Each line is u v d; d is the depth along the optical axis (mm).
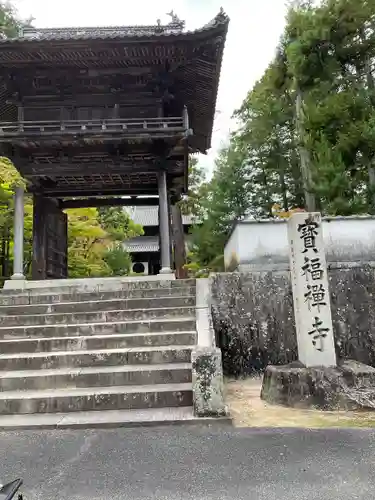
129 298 9375
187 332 7324
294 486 3252
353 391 5547
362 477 3369
